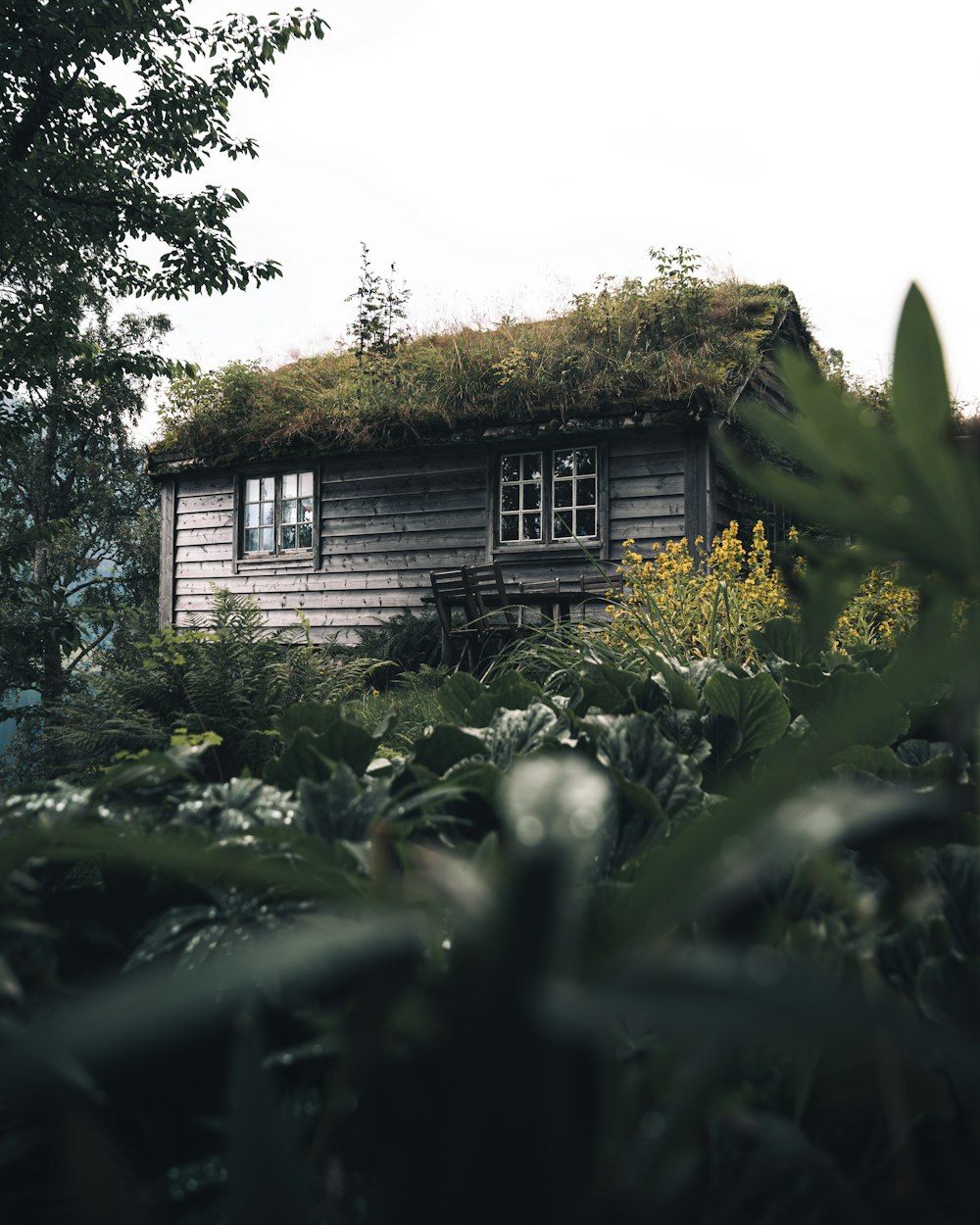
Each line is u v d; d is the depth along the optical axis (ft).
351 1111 1.35
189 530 40.86
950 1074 1.43
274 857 1.83
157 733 13.42
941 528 1.14
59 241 32.94
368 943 0.83
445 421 33.45
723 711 4.04
